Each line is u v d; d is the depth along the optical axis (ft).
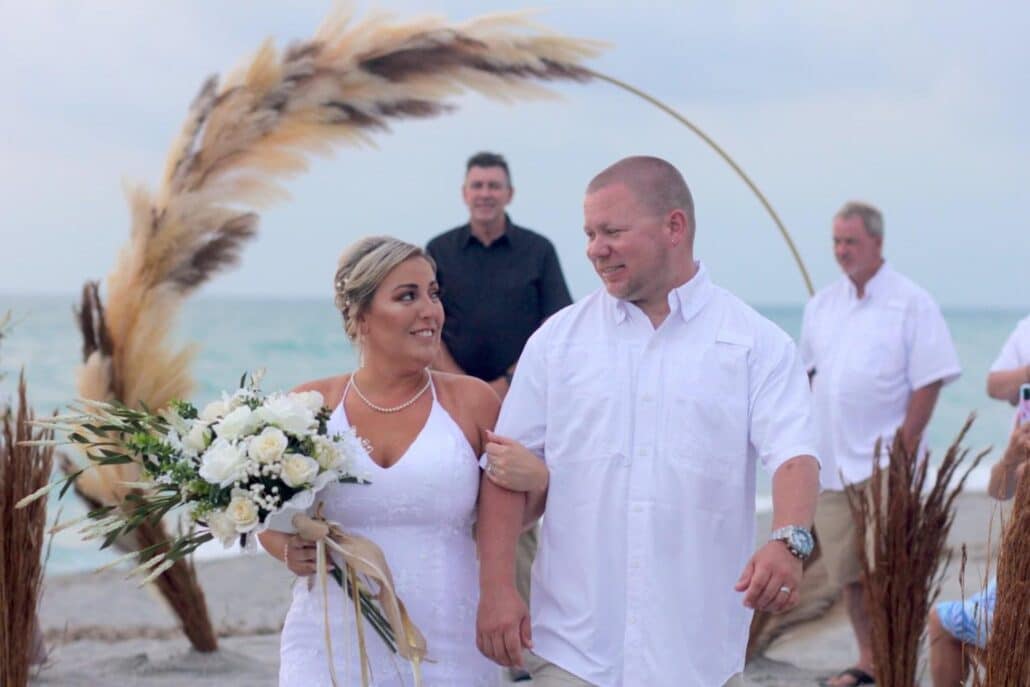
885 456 20.40
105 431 11.91
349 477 10.57
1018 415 14.34
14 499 14.46
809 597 21.18
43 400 83.87
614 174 11.09
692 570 10.85
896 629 16.08
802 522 10.38
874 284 20.81
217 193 20.61
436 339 11.23
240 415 10.34
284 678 11.03
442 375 11.71
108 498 20.03
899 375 20.54
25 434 14.76
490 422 11.58
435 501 11.03
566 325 11.43
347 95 20.54
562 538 11.12
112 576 28.45
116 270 20.53
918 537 16.02
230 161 20.59
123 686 19.54
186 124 20.70
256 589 27.35
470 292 20.81
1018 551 11.89
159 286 20.48
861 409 20.44
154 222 20.53
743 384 10.97
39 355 84.74
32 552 14.58
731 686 11.07
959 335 149.69
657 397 10.98
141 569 10.82
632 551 10.87
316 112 20.57
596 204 11.04
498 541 11.05
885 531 16.17
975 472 51.44
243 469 10.12
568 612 11.01
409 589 10.97
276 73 20.51
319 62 20.48
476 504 11.35
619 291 11.01
